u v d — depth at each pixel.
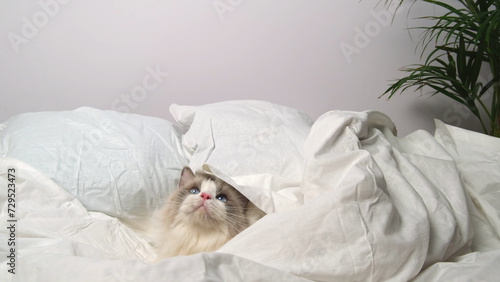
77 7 2.46
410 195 1.36
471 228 1.38
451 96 2.60
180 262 0.93
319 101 2.71
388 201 1.25
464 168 1.77
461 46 2.50
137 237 1.56
